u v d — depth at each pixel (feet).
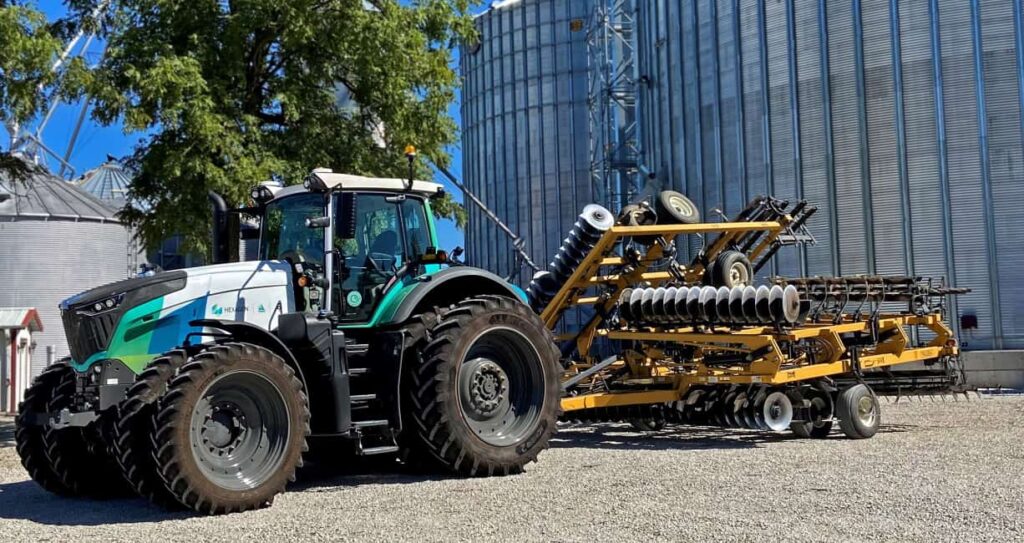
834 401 40.88
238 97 50.29
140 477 24.94
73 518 25.44
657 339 40.29
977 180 83.71
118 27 49.78
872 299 43.65
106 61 48.62
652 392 39.88
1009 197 82.84
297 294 29.81
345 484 29.91
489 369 30.86
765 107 93.86
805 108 91.30
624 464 32.07
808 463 31.78
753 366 39.14
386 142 54.70
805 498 24.66
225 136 47.06
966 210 84.07
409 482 29.81
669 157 107.86
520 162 172.04
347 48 50.67
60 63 46.70
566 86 166.61
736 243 44.24
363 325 30.32
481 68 181.47
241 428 25.45
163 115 45.98
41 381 29.76
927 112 85.46
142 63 47.42
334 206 30.35
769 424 39.93
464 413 30.09
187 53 48.37
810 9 90.89
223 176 46.29
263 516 24.27
